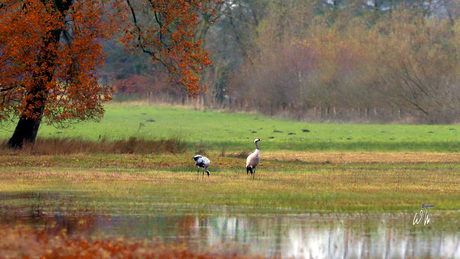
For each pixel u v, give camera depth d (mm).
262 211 12422
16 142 25812
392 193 15172
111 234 10156
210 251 9242
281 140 39062
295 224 11242
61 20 23891
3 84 22453
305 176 19562
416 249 9453
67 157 23844
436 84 57406
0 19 22750
